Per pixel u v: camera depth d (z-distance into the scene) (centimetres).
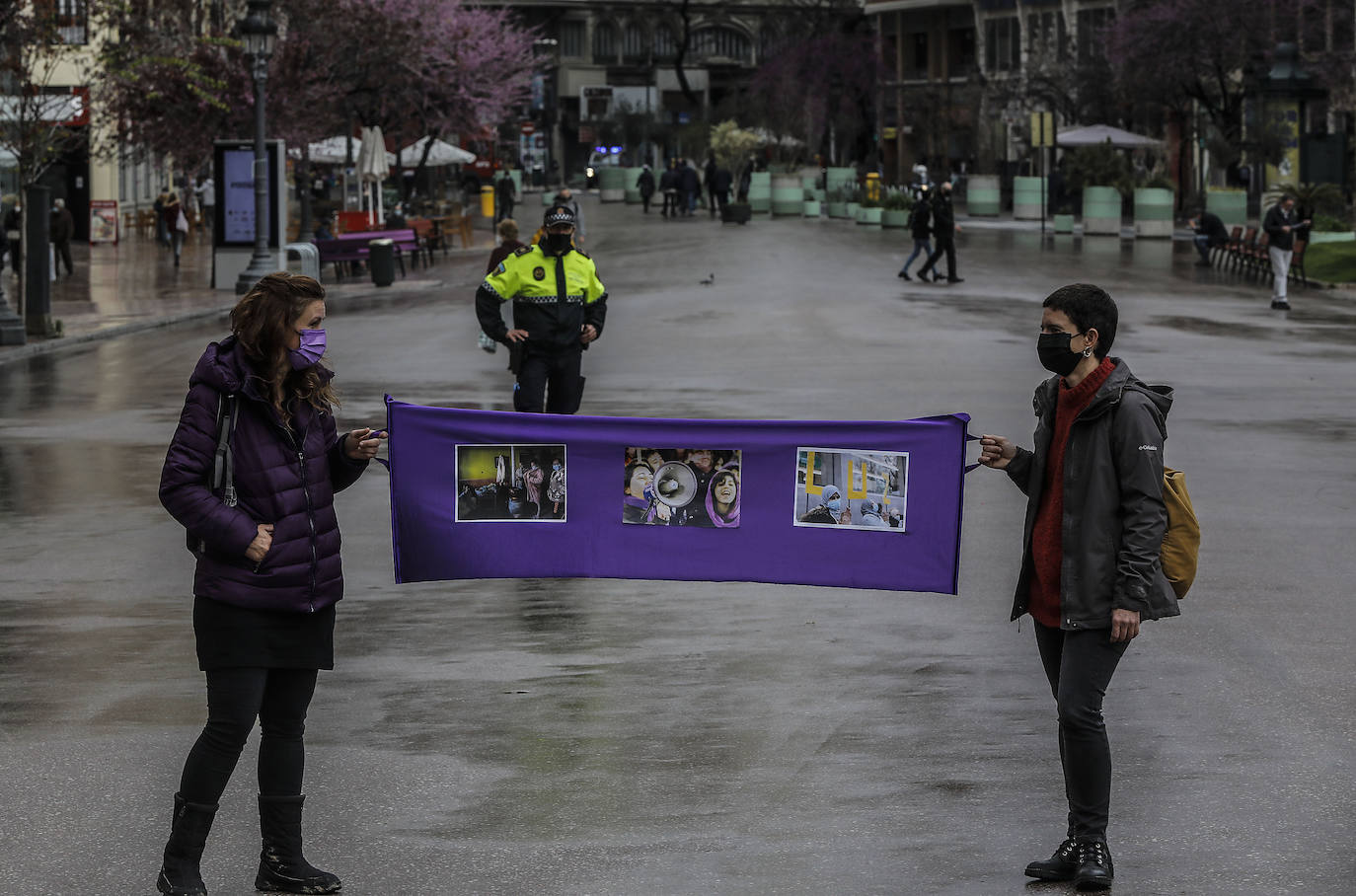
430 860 758
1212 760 890
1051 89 9544
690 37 16162
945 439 881
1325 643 1130
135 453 2017
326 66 6025
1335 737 928
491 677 1067
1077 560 722
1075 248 6228
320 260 5091
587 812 819
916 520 883
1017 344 3136
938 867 745
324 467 719
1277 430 2127
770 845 774
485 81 7556
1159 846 768
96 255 6481
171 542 1515
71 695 1030
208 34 5641
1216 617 1208
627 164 14775
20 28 3844
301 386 712
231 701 705
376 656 1120
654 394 2439
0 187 5219
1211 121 8744
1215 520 1569
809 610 1249
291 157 5950
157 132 5675
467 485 908
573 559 912
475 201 11475
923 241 4672
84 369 2939
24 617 1239
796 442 894
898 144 13362
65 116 4281
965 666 1087
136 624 1218
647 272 5059
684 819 809
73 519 1619
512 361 1716
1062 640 749
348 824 805
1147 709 984
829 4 13375
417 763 895
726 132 10806
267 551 697
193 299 4397
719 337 3275
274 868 725
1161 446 723
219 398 702
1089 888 717
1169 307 3947
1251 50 7862
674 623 1212
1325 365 2847
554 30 15912
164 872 713
